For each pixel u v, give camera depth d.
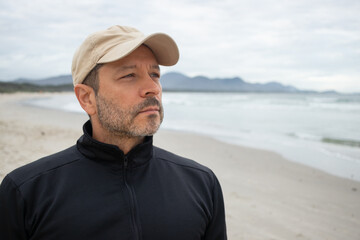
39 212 1.11
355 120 19.50
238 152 9.02
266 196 5.32
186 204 1.25
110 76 1.21
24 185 1.16
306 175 6.85
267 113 24.81
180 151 8.84
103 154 1.24
